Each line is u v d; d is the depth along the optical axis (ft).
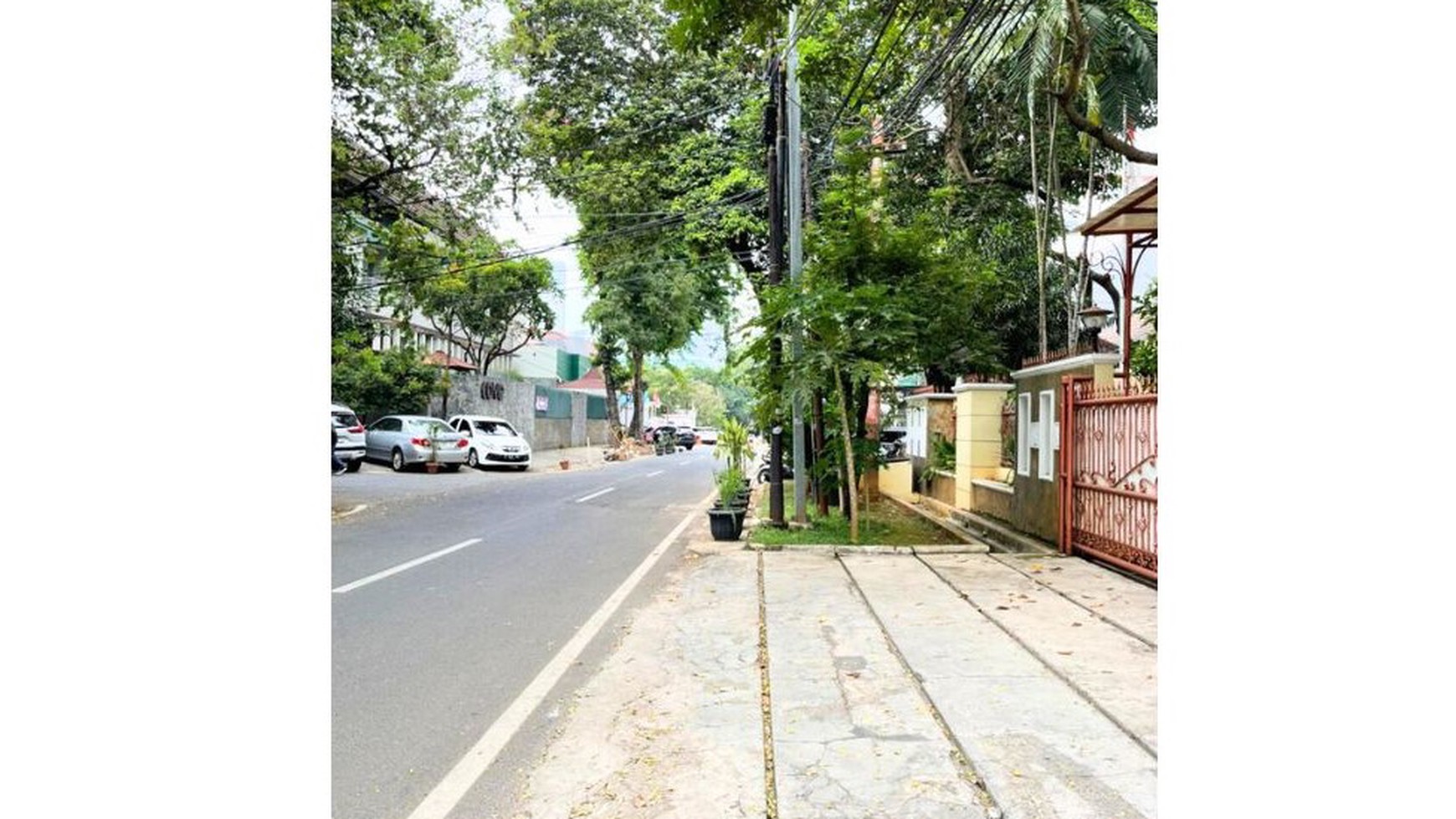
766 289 33.32
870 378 30.83
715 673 15.64
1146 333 45.62
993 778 10.66
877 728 12.56
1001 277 40.78
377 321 87.35
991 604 20.62
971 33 28.53
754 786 10.87
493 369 126.00
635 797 10.70
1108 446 26.00
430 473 70.38
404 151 41.27
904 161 48.14
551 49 56.95
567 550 30.96
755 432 53.26
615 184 60.70
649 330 93.45
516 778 11.49
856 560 27.84
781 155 38.45
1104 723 12.51
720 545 31.63
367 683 15.51
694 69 61.00
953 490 43.91
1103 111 35.17
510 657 17.17
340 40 36.40
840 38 37.99
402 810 10.66
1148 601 20.80
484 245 60.75
